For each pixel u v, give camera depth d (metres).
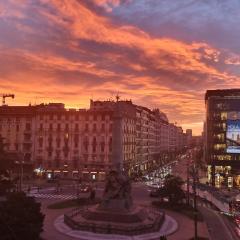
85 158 149.62
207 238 60.28
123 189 69.81
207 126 169.88
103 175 147.75
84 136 150.00
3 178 88.69
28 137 153.50
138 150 192.75
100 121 149.12
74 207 84.81
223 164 157.88
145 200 99.12
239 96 158.50
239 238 63.34
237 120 157.38
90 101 166.38
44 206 86.56
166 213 81.19
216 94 161.75
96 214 67.75
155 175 184.75
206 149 181.12
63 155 150.88
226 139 157.88
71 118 151.12
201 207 91.38
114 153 72.88
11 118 154.25
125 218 66.38
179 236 61.28
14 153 141.88
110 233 61.16
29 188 109.25
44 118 152.50
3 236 41.06
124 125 161.75
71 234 60.22
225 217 80.00
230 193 120.94
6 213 43.97
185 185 135.62
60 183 135.00
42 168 150.88
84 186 124.56
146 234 61.59
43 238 57.19
